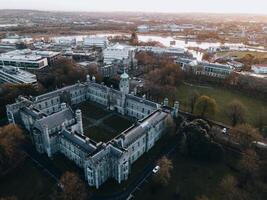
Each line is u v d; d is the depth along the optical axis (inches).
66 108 6186.0
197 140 5398.6
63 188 4133.9
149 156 5541.3
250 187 4254.4
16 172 4955.7
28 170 5017.2
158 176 4552.2
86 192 4379.9
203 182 4771.2
